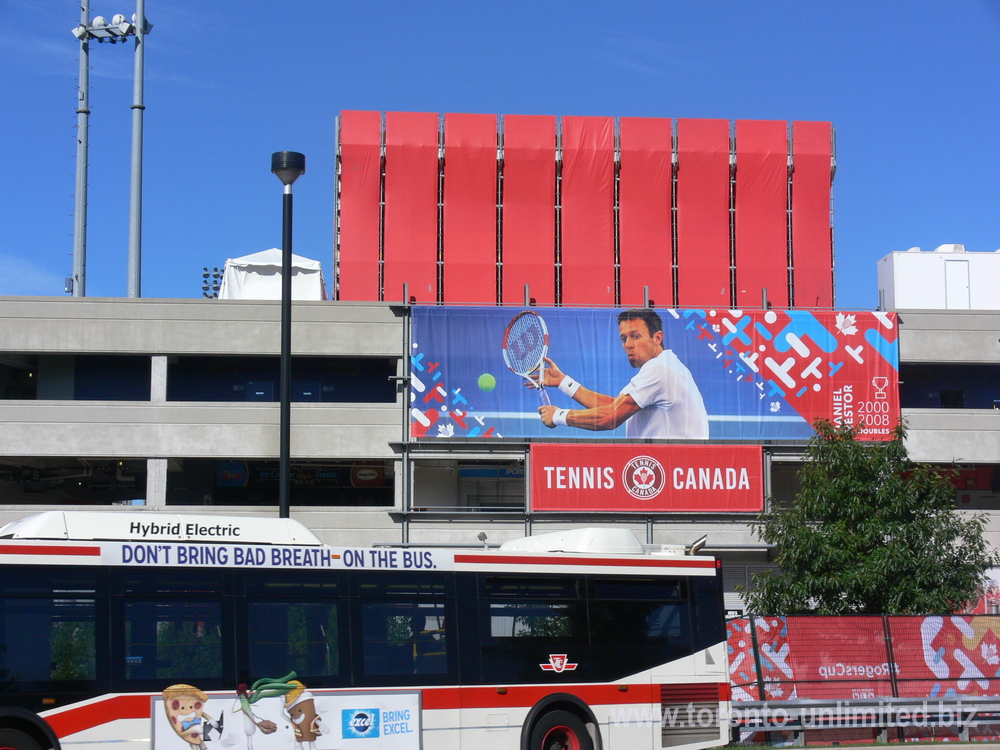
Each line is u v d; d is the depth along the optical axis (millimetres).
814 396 38156
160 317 37062
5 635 12164
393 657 13906
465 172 59219
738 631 19062
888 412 38281
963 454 38719
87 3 49344
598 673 14977
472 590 14578
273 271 43719
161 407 36781
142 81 48031
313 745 13234
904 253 47250
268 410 37156
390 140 59406
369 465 42000
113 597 12688
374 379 40719
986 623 19953
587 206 59156
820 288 59906
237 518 13883
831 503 24172
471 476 41156
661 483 37344
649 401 37750
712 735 15477
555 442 37375
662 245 59125
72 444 36219
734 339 38219
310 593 13672
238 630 13156
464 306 37750
